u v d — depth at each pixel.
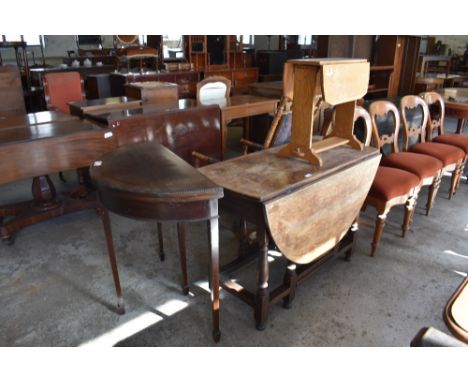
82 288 2.11
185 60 6.61
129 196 1.37
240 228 2.13
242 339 1.75
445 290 2.09
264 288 1.72
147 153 1.76
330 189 1.79
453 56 8.58
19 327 1.82
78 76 3.75
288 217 1.60
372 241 2.40
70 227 2.79
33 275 2.22
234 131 5.61
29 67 6.28
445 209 3.09
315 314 1.91
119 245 2.54
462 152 3.10
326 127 2.44
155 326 1.83
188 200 1.34
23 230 2.74
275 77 7.79
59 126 2.39
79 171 3.05
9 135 2.15
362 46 5.25
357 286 2.13
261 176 1.70
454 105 3.46
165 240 2.61
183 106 3.11
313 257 1.89
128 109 2.96
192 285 2.13
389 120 3.51
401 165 2.67
